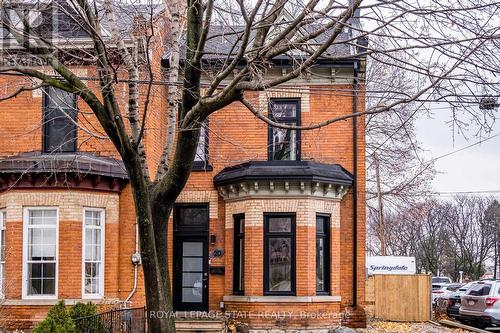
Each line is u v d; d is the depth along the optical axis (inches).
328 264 871.7
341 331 815.7
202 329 783.1
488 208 3164.4
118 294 796.6
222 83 853.8
